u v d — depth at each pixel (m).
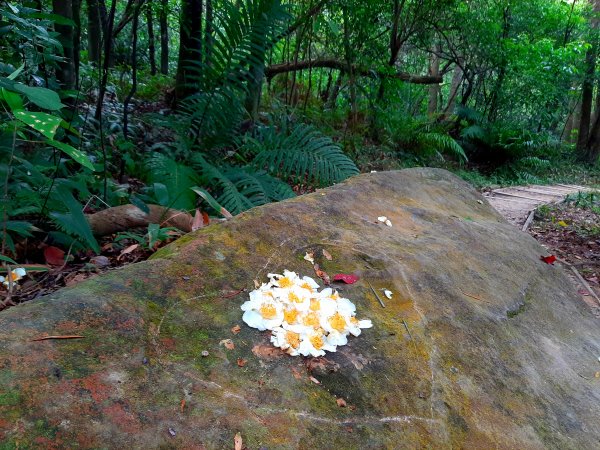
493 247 1.55
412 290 1.08
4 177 1.27
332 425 0.71
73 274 1.25
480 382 0.92
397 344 0.90
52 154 1.72
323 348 0.82
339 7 4.83
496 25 7.27
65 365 0.62
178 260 0.90
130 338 0.70
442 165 6.62
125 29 4.94
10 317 0.67
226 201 1.87
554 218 4.22
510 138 7.70
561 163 8.82
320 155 2.35
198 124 2.42
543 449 0.84
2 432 0.52
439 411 0.81
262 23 2.26
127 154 2.25
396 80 5.71
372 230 1.31
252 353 0.77
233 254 0.98
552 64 7.79
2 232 1.24
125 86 3.99
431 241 1.37
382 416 0.76
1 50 1.73
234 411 0.66
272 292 0.88
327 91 6.54
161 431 0.60
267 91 5.31
